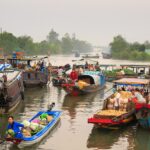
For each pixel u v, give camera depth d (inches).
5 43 4338.1
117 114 819.4
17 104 1080.2
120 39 5895.7
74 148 698.8
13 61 1601.9
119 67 2129.7
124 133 801.6
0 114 945.5
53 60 3853.3
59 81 1539.1
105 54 5137.8
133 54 4872.0
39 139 722.2
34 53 5472.4
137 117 807.7
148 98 834.8
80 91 1291.8
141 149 701.9
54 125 839.1
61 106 1093.1
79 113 992.9
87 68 1834.4
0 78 1033.5
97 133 797.2
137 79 1125.1
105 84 1647.4
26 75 1424.7
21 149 683.4
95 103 1154.0
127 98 900.0
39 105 1102.4
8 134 676.7
